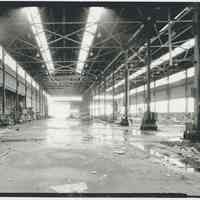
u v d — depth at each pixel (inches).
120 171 212.8
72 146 377.4
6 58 987.9
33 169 220.5
